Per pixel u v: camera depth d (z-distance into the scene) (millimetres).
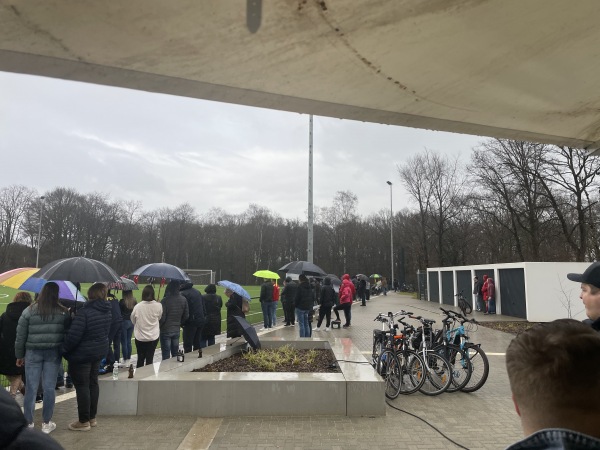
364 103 2184
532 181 29422
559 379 978
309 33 1592
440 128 2539
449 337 7777
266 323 15656
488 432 5434
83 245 70812
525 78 2021
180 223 80312
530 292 18219
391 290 60406
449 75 1957
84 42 1550
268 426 5527
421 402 6742
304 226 80750
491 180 31859
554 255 33562
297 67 1806
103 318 5434
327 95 2072
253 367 7289
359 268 73062
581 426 974
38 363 5258
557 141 2793
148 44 1578
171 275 8156
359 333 14656
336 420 5781
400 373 6980
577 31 1722
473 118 2424
